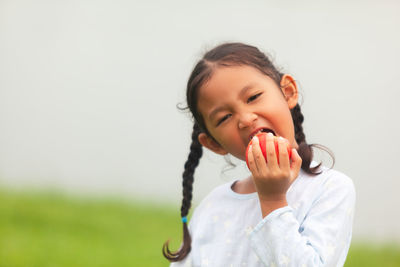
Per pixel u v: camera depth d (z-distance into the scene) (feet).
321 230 12.81
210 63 14.33
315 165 14.42
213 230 14.83
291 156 12.84
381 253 39.68
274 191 12.66
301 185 13.80
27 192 50.72
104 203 48.62
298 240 12.24
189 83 14.76
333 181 13.66
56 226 38.60
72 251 32.19
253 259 13.84
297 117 16.16
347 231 13.17
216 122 14.12
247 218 14.40
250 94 13.79
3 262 29.68
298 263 11.99
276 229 12.41
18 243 33.01
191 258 15.03
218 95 13.93
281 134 13.82
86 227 39.09
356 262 36.22
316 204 13.41
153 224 42.16
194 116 15.21
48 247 32.73
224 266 14.12
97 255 31.94
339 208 13.24
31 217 40.34
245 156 13.89
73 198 49.88
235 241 14.25
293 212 13.35
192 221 15.76
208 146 15.70
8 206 42.75
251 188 14.99
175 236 38.52
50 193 51.16
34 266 29.45
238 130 13.80
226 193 15.31
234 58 14.20
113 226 39.99
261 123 13.67
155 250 34.17
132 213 45.44
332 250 12.61
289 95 15.16
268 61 15.07
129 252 33.06
